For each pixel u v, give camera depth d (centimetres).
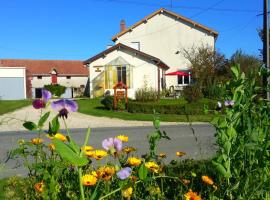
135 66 3159
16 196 324
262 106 323
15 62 5703
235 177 293
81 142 1072
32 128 222
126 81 3166
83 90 5681
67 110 214
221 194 298
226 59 3356
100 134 1271
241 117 291
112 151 248
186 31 3797
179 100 2706
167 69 3738
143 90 2673
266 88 325
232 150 281
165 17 3831
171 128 1446
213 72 3316
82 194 224
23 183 354
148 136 336
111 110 2216
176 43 3816
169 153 850
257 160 292
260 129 300
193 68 3384
